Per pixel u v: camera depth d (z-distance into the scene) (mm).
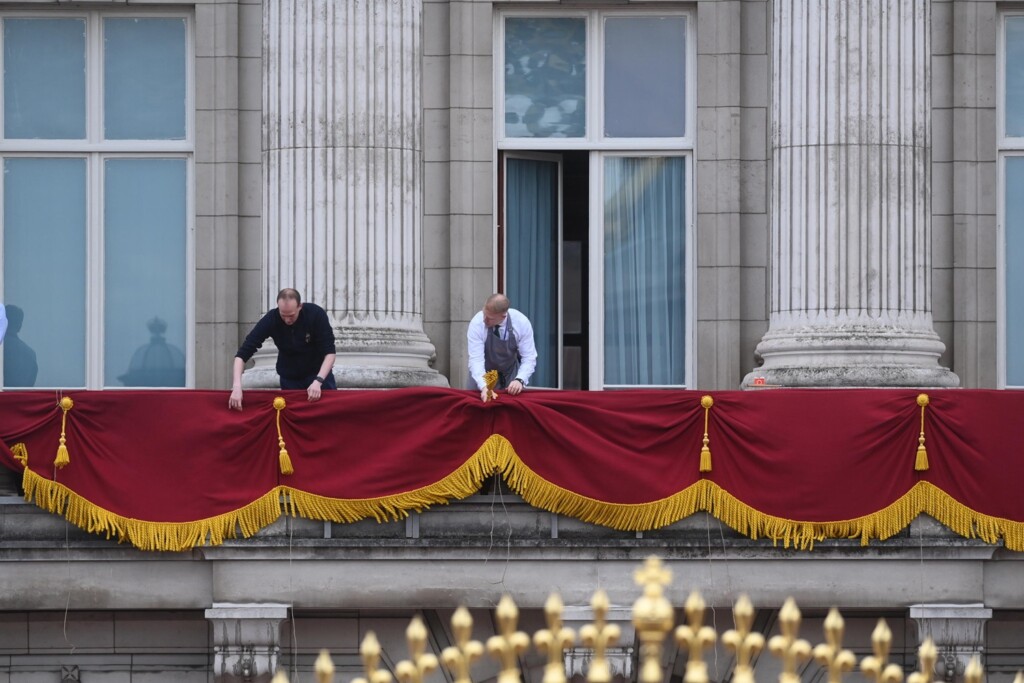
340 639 63438
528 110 75812
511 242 76062
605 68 75938
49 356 75812
